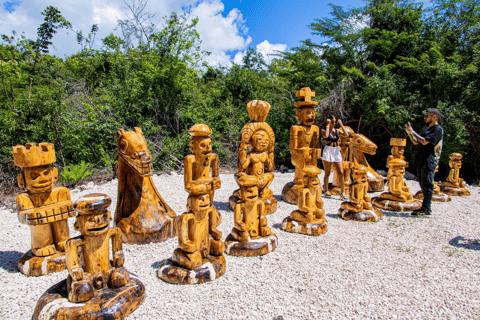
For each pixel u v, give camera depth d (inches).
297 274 131.3
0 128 345.7
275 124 423.8
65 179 307.7
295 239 169.0
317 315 104.6
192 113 418.3
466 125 331.3
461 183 276.1
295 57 441.4
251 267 137.8
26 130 336.8
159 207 173.6
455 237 171.9
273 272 133.3
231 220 202.8
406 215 212.8
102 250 104.9
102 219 100.0
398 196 226.2
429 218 204.4
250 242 149.9
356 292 118.0
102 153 348.8
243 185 150.6
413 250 155.2
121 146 161.5
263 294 116.6
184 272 123.6
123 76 419.5
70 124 352.2
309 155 237.9
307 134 236.7
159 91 406.6
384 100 342.0
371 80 359.6
